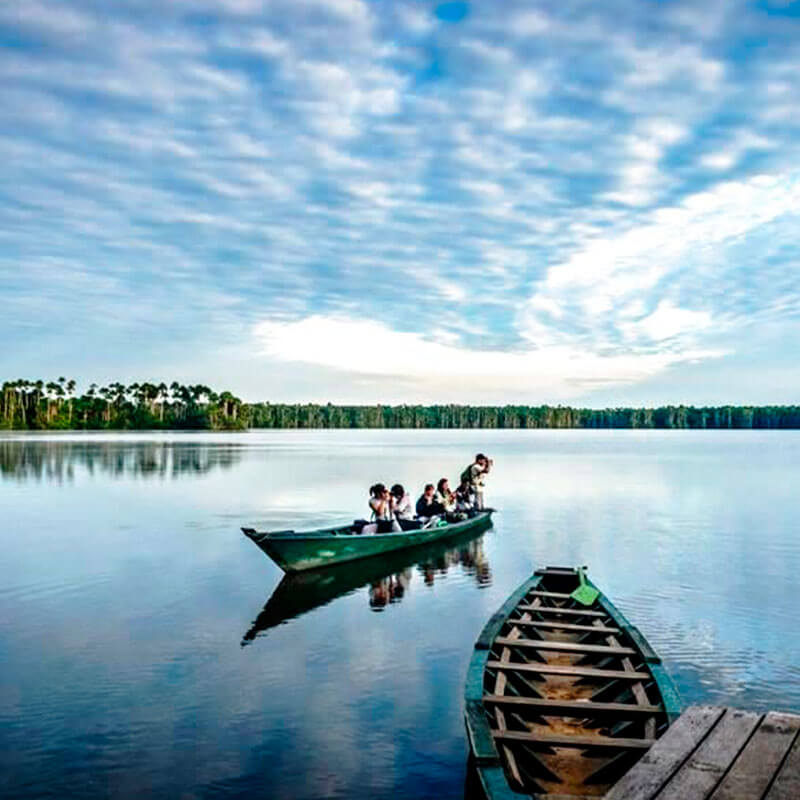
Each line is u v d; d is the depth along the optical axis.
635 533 23.73
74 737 8.87
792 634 12.84
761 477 44.31
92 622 13.48
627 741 7.34
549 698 9.23
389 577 17.50
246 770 8.13
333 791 7.73
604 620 12.52
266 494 34.19
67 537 22.36
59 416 157.75
